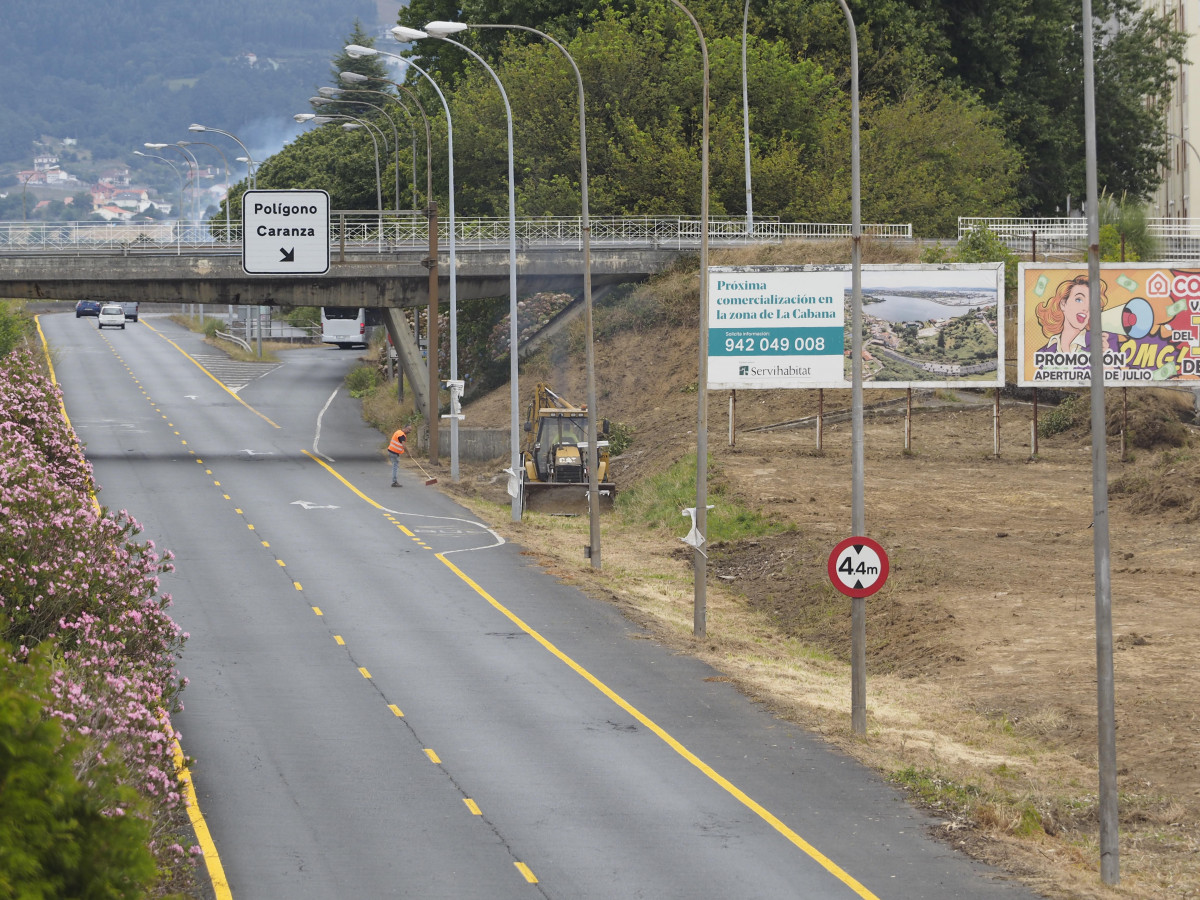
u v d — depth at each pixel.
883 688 43.97
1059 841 29.95
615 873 27.20
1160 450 84.31
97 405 122.44
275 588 55.78
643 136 132.12
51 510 36.66
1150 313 79.38
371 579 57.97
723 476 80.44
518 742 36.25
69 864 15.73
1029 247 115.62
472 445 101.31
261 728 37.16
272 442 106.00
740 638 51.25
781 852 28.53
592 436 63.41
